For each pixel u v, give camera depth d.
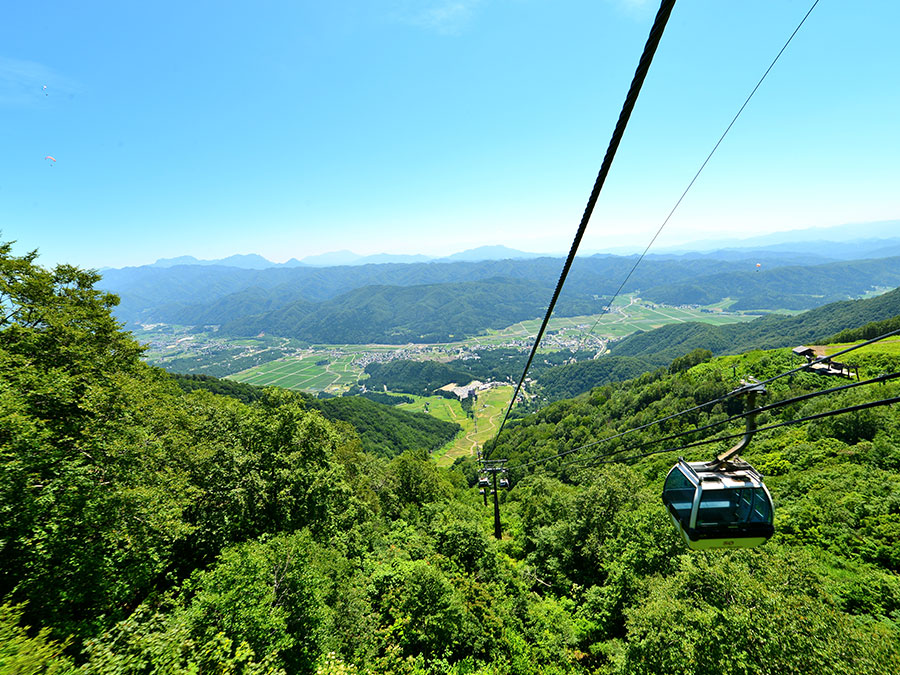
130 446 24.00
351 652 22.34
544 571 36.28
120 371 31.91
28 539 17.28
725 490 11.51
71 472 19.86
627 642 24.38
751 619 17.95
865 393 66.69
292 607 21.52
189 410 40.34
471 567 31.53
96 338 32.94
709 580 20.94
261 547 22.98
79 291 33.88
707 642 18.30
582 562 35.09
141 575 20.44
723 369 126.75
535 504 44.78
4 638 12.84
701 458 69.50
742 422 88.75
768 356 118.81
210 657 16.08
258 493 32.81
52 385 22.58
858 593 23.58
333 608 24.48
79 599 17.62
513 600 28.08
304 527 32.25
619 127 4.84
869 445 48.59
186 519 28.47
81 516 19.12
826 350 98.50
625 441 107.38
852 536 29.70
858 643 16.41
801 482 42.41
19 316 28.48
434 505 51.84
